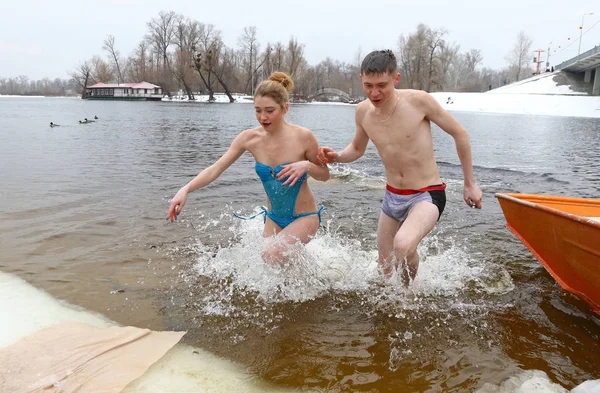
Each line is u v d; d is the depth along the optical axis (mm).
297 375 2756
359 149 4164
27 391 2506
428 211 3535
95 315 3361
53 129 17906
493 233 5387
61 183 7406
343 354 2967
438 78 83188
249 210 6180
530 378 2725
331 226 5605
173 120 25281
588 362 2902
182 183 7680
